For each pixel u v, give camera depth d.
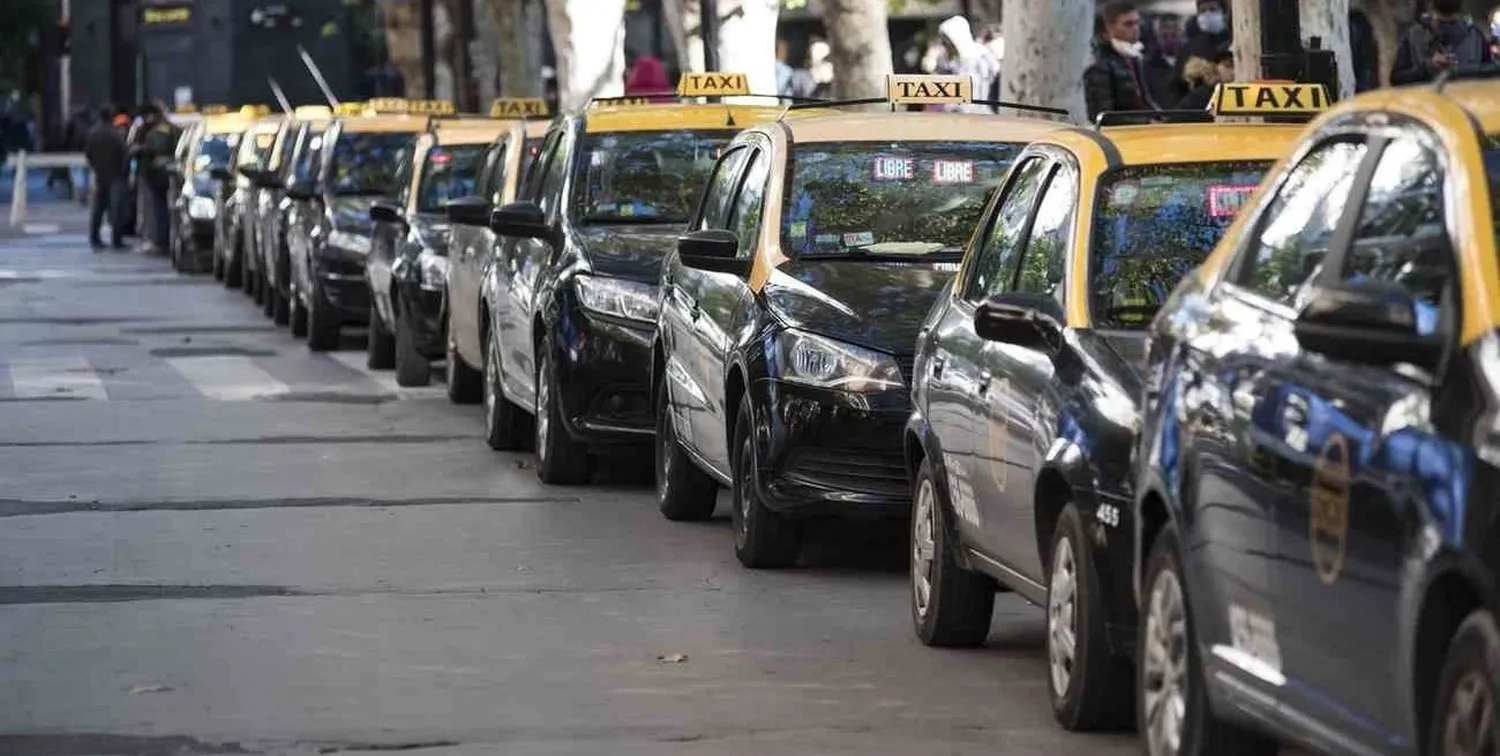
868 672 19.30
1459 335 11.48
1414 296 12.10
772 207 25.34
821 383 23.02
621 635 20.89
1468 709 11.05
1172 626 14.71
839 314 23.47
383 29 106.50
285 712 17.88
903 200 25.39
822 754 16.56
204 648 20.31
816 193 25.42
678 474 27.34
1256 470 13.23
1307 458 12.59
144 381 43.72
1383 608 11.70
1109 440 15.97
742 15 49.31
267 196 60.28
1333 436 12.31
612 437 29.31
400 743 16.91
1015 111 37.22
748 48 49.41
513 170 36.97
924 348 20.22
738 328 24.36
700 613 21.94
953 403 19.08
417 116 53.16
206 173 76.50
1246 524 13.37
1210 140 18.33
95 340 52.31
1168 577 14.75
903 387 22.86
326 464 32.66
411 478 31.27
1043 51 37.03
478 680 19.03
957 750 16.62
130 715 17.80
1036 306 17.09
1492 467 10.86
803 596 22.80
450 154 44.16
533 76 83.12
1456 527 10.98
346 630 21.11
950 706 18.05
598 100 33.47
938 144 26.00
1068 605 16.70
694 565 24.55
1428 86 13.30
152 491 29.98
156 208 85.31
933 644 20.22
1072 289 17.38
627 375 29.19
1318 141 14.12
